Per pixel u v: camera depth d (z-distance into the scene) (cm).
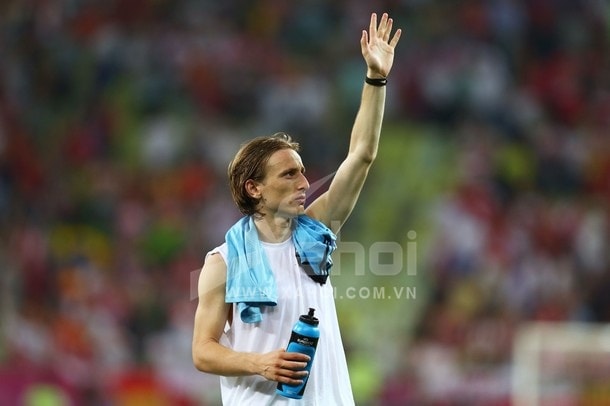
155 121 5647
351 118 5853
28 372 3925
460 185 5306
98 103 5719
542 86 6103
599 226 5172
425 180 5331
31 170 5306
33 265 4525
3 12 5969
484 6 6322
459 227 4959
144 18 6097
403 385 4156
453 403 4184
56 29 5975
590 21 6431
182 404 4012
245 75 5966
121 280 4581
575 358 3606
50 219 5012
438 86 5916
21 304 4356
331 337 1345
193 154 5475
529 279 4797
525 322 4634
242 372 1266
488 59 6144
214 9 6206
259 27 6191
